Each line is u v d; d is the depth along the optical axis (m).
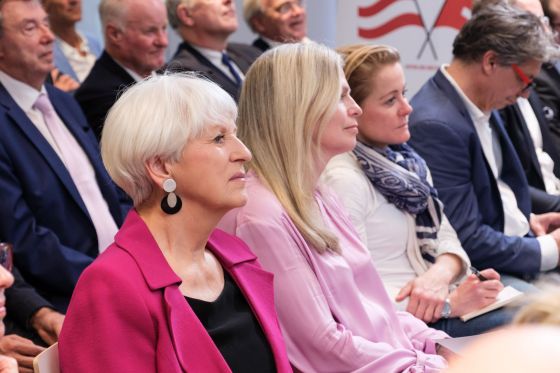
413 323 2.60
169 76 1.82
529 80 3.36
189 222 1.79
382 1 5.19
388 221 2.89
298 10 5.07
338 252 2.30
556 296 0.66
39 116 3.31
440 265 2.93
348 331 2.17
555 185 4.21
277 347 1.85
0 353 2.59
